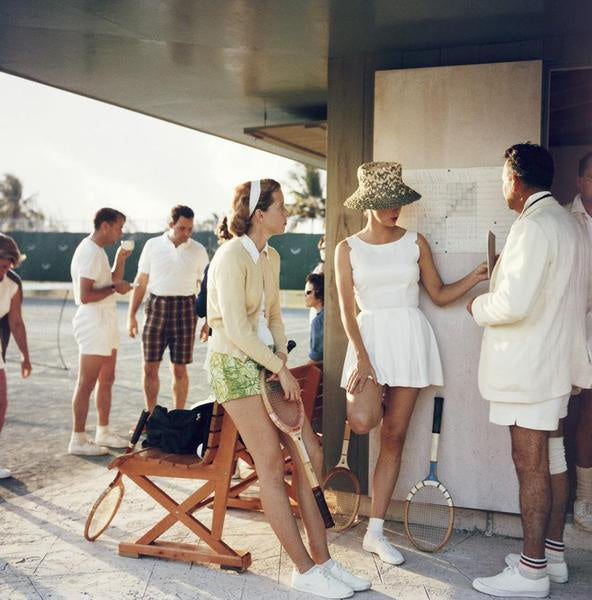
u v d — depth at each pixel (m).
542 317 3.53
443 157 4.55
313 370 4.65
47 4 4.27
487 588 3.71
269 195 3.79
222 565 3.95
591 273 3.80
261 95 6.92
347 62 4.83
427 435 4.60
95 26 4.70
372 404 4.15
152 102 7.23
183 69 5.99
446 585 3.81
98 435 6.52
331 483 4.82
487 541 4.43
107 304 6.23
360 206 4.18
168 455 4.12
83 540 4.34
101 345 6.21
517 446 3.66
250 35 4.64
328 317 4.86
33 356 12.91
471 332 4.50
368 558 4.15
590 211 4.47
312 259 15.09
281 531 3.69
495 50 4.57
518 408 3.60
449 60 4.66
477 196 4.50
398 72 4.62
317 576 3.68
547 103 4.53
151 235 17.80
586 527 4.40
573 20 4.18
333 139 4.86
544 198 3.61
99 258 6.10
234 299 3.61
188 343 6.86
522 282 3.44
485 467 4.50
